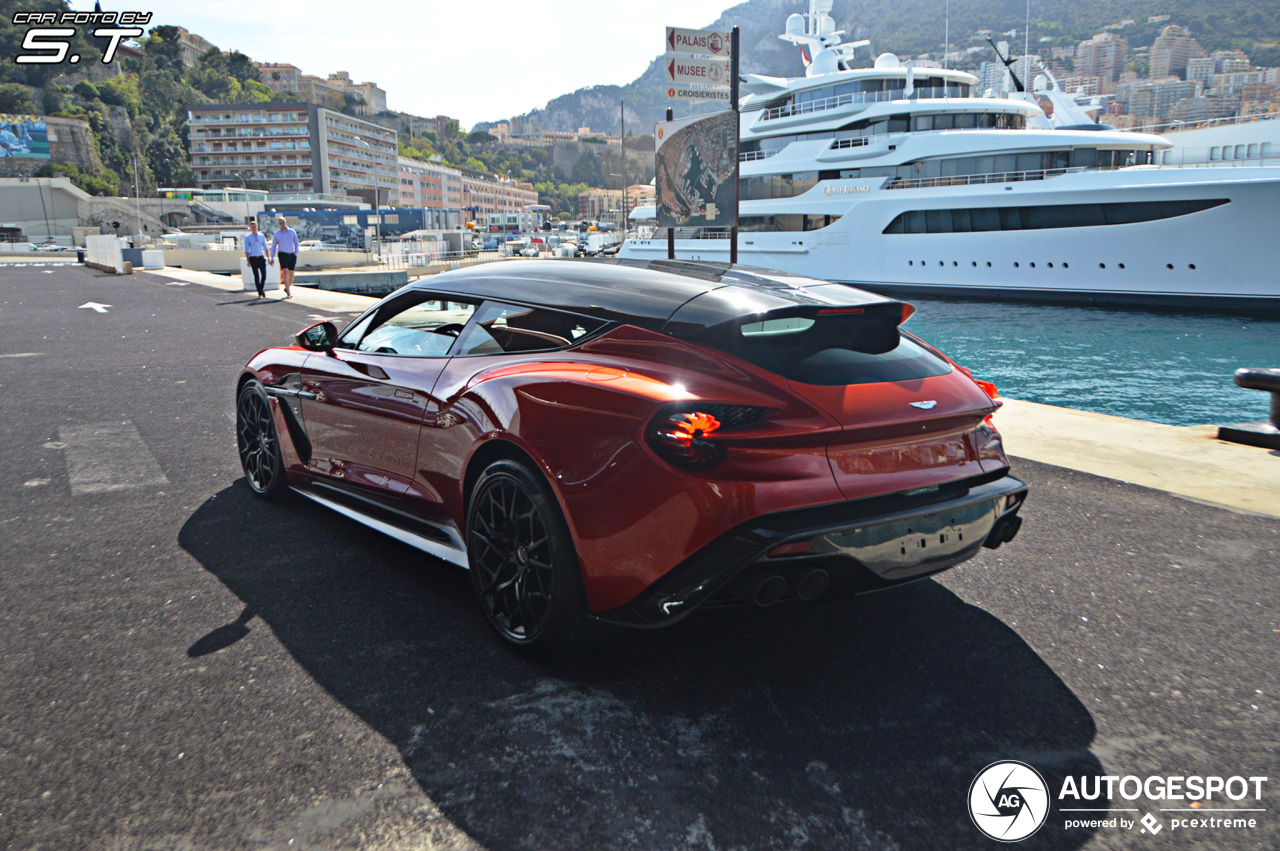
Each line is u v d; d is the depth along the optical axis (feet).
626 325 7.63
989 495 7.61
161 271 93.25
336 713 6.70
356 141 498.28
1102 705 7.06
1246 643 8.21
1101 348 58.65
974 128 86.48
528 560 7.49
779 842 5.31
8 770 5.88
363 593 9.05
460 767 6.04
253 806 5.55
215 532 10.91
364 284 129.39
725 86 31.89
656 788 5.84
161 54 632.79
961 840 5.36
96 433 16.49
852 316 8.01
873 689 7.25
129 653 7.61
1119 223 70.54
